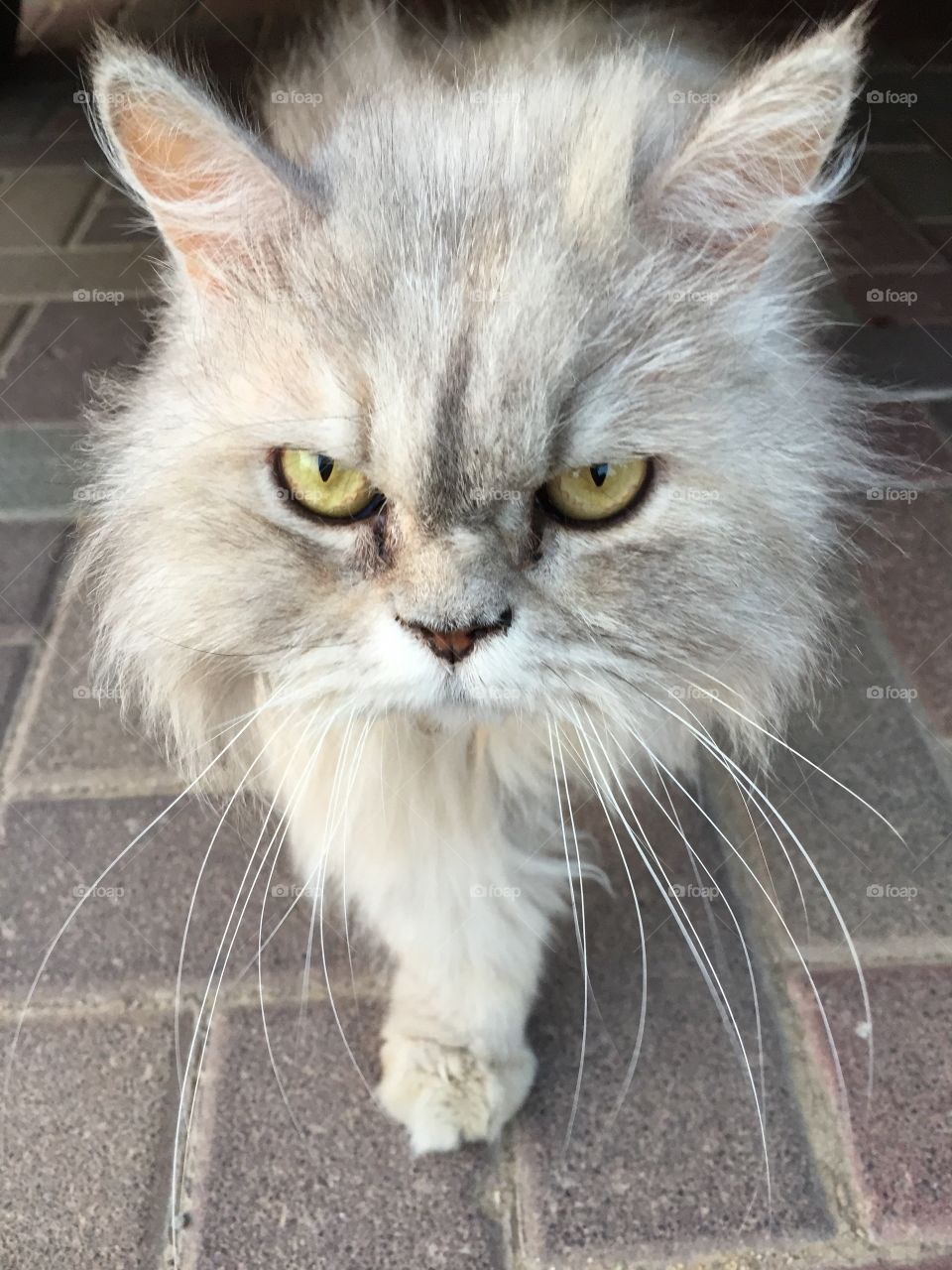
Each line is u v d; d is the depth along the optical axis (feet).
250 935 0.95
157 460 0.65
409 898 0.79
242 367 0.61
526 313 0.56
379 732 0.70
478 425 0.56
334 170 0.65
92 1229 0.79
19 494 1.33
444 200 0.60
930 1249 0.77
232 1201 0.80
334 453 0.58
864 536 1.11
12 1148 0.83
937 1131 0.82
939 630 1.16
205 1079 0.86
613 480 0.60
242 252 0.63
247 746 0.82
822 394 0.75
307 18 1.59
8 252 1.75
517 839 0.82
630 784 0.94
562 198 0.60
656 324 0.60
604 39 0.96
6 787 1.05
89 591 0.98
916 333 1.53
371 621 0.61
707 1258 0.77
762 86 0.60
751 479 0.63
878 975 0.92
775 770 1.05
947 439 1.36
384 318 0.57
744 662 0.69
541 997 0.91
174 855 1.00
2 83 2.23
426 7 1.18
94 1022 0.90
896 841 1.00
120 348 1.53
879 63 2.18
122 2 2.04
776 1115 0.84
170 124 0.60
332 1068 0.87
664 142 0.66
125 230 1.79
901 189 1.86
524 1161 0.82
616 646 0.62
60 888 0.98
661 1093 0.85
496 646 0.60
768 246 0.66
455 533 0.58
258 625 0.63
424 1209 0.80
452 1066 0.83
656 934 0.95
